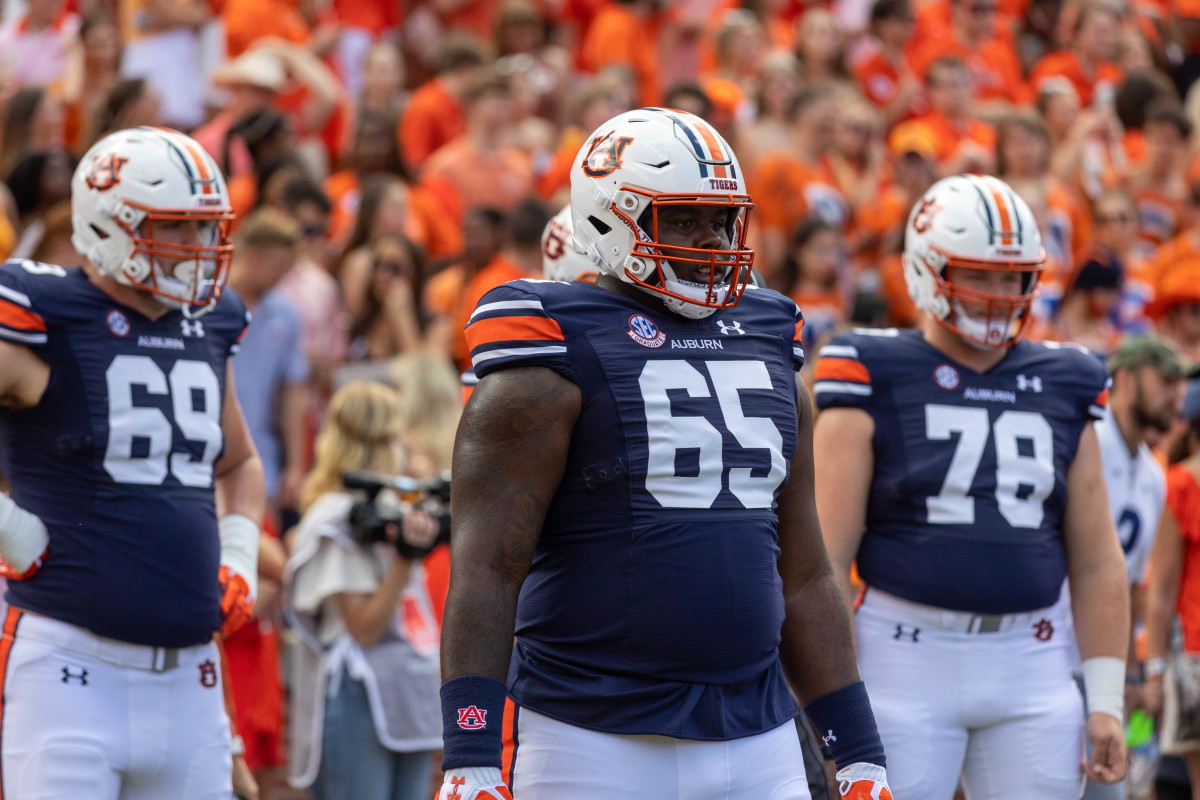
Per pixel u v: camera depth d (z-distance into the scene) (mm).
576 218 9367
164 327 12016
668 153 8953
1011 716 12477
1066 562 13039
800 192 27188
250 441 13172
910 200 27078
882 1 33781
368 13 33062
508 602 8508
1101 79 35844
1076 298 23719
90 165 11641
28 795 11016
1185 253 25438
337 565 15648
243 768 13250
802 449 9656
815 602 9570
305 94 28500
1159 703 16500
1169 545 16375
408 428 20531
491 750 8250
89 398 11461
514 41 31719
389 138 26375
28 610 11375
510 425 8602
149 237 11508
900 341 12930
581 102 27844
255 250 20406
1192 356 24188
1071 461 12938
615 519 8734
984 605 12383
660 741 8680
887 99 33844
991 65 35344
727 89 29625
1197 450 17641
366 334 22719
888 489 12609
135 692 11398
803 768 9305
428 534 15266
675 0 34375
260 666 17469
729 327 9312
